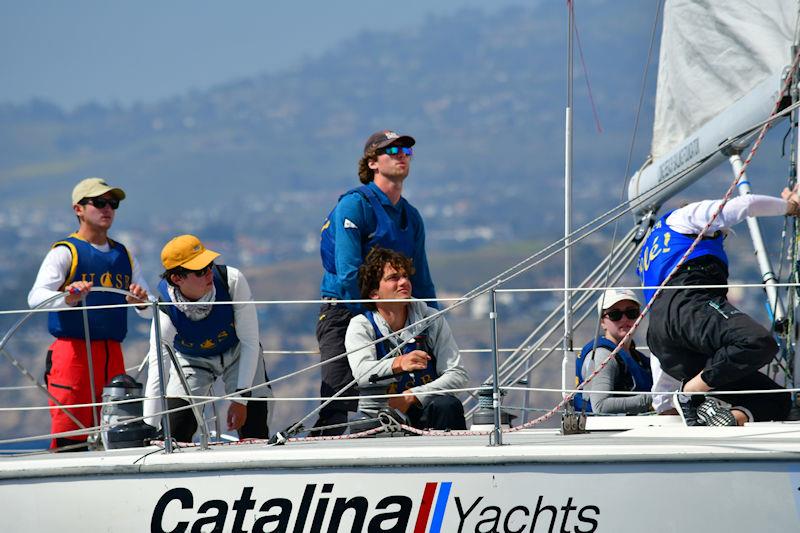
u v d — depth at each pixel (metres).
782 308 22.89
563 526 16.72
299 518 16.98
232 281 22.78
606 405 22.45
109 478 17.31
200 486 17.17
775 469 16.69
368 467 16.98
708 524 16.61
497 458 16.86
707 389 19.39
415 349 21.84
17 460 17.69
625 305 23.06
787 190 20.83
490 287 18.42
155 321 18.95
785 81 22.12
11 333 20.33
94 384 23.80
